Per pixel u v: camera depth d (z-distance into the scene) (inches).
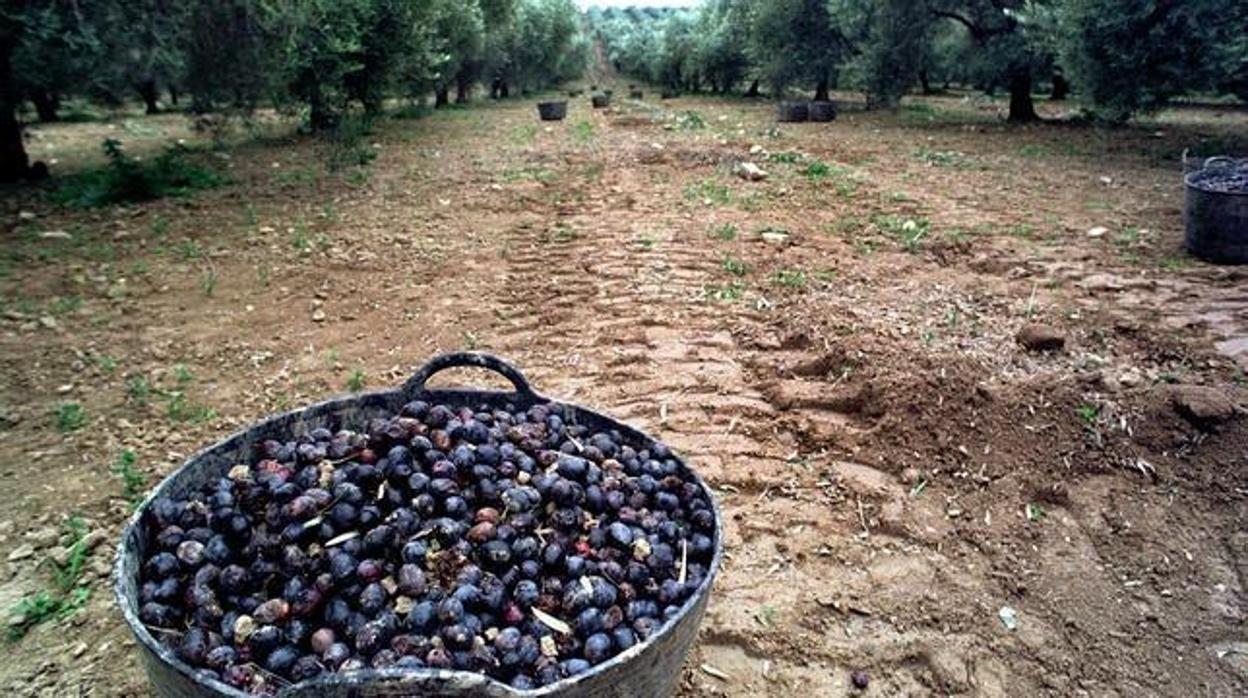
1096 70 510.0
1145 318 213.6
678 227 326.3
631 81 2052.2
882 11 757.9
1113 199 370.3
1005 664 113.4
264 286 257.9
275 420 105.8
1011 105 763.4
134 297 248.2
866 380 177.2
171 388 190.7
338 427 111.2
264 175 451.5
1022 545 136.1
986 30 747.4
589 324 224.7
